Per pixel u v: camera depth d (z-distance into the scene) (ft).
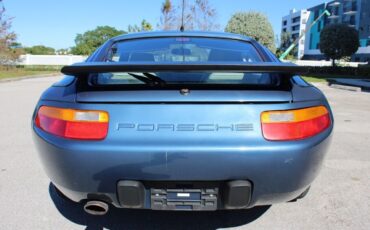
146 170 6.22
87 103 6.45
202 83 6.57
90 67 6.11
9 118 21.52
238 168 6.22
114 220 8.75
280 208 9.46
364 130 19.42
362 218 8.93
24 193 10.31
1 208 9.35
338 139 17.24
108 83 6.70
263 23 96.12
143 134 6.23
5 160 13.29
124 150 6.16
